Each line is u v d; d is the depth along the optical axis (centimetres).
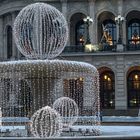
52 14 2694
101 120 4166
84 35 7675
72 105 2978
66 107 2933
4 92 4584
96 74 2764
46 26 2681
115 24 7625
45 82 2566
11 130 2842
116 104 7081
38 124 2377
